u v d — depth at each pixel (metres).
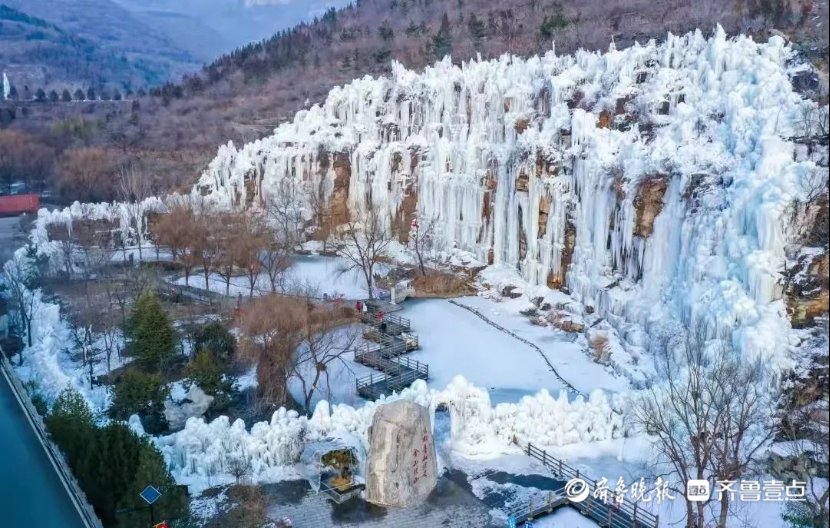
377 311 59.19
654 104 57.19
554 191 60.75
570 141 61.72
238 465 35.31
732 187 46.25
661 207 51.12
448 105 77.00
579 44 91.44
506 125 68.75
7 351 56.34
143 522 29.88
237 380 47.84
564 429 39.06
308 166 83.94
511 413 39.66
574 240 59.84
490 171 68.38
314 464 34.44
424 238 71.12
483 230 69.62
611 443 38.81
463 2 146.62
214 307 62.12
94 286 63.69
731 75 53.56
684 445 35.53
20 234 84.06
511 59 77.44
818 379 37.97
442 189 72.94
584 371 49.53
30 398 43.56
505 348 53.72
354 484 34.28
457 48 111.25
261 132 110.81
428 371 49.56
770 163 44.12
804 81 49.62
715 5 87.62
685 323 46.25
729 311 41.69
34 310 59.31
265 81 135.88
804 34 58.97
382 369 49.94
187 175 102.44
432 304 63.59
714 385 35.41
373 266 71.50
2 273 73.69
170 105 133.50
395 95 83.31
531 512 32.50
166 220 71.81
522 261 65.19
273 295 54.12
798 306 40.41
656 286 51.19
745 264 42.34
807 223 41.53
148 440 33.69
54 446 36.25
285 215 73.69
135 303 53.50
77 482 32.06
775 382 37.91
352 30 150.12
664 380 41.69
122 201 91.88
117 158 106.12
